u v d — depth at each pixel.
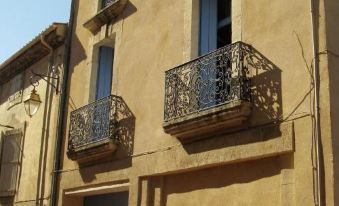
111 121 10.94
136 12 11.49
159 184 9.63
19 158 14.87
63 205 12.14
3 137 15.93
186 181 9.13
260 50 8.23
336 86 7.18
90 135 11.44
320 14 7.45
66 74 13.58
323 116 7.05
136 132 10.45
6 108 16.77
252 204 7.86
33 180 13.82
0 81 17.62
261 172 7.85
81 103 12.59
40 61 15.27
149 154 9.90
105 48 12.89
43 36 14.37
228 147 8.28
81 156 11.60
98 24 12.61
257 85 8.12
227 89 8.33
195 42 9.75
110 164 10.87
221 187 8.44
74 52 13.55
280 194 7.45
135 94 10.80
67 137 12.72
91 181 11.31
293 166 7.35
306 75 7.44
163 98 9.97
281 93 7.73
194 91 8.85
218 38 9.69
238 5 8.82
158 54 10.47
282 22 8.01
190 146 8.97
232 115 8.09
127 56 11.40
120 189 10.80
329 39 7.32
